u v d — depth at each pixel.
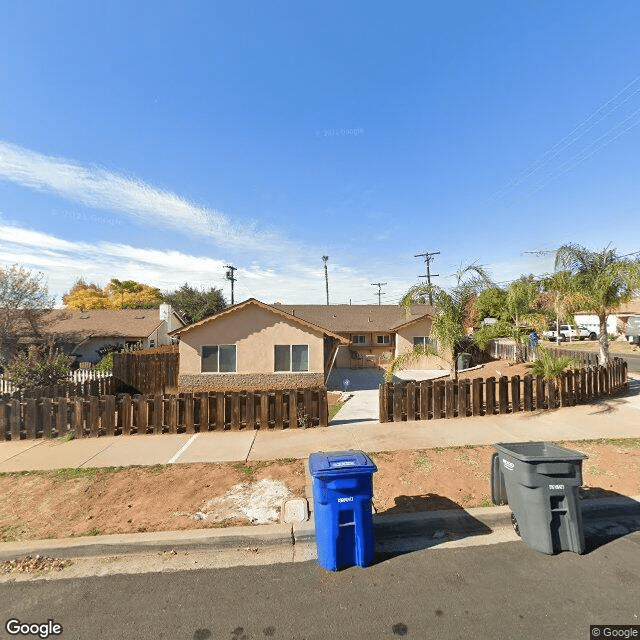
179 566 3.92
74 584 3.67
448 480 5.56
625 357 23.58
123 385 16.02
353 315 31.00
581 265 14.35
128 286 61.22
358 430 8.39
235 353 15.87
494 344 24.78
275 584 3.59
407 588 3.49
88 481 5.83
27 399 8.23
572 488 4.00
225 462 6.58
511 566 3.77
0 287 23.70
